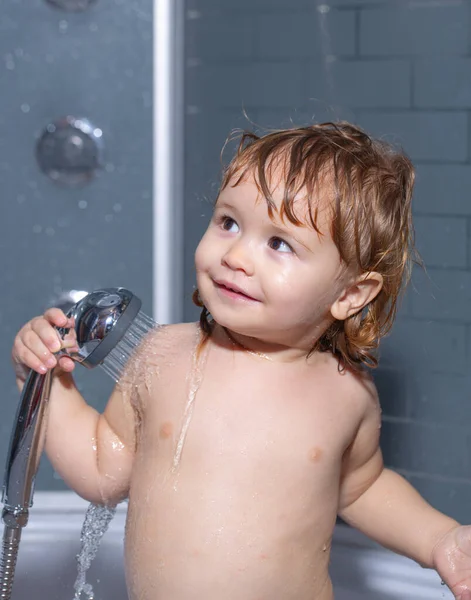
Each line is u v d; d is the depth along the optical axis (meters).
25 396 0.91
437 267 1.30
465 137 1.27
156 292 1.51
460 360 1.30
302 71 1.38
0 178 1.49
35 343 0.90
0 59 1.47
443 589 1.20
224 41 1.44
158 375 0.95
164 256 1.50
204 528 0.89
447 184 1.29
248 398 0.92
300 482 0.91
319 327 0.92
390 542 1.00
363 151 0.93
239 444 0.90
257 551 0.89
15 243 1.51
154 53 1.46
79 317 0.89
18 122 1.48
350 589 1.22
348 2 1.33
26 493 0.91
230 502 0.89
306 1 1.36
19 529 0.91
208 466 0.90
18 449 0.90
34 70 1.47
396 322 1.33
